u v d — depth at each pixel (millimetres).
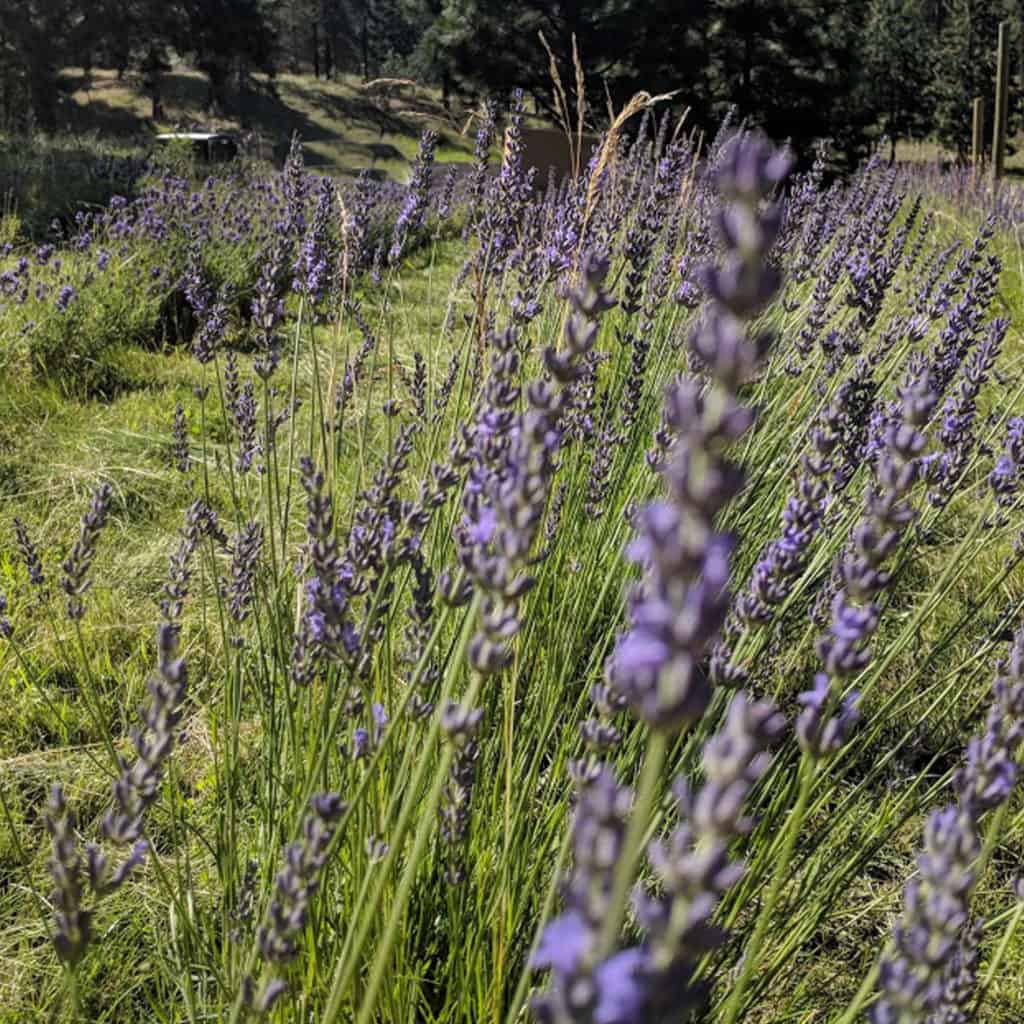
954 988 1354
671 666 535
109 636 3492
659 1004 537
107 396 6227
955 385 2986
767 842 1994
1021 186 15953
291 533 4023
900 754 2799
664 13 27828
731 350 521
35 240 10102
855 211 5172
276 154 33219
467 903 1981
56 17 36500
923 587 3717
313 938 1720
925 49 46969
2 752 2975
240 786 2463
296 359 2689
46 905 2402
